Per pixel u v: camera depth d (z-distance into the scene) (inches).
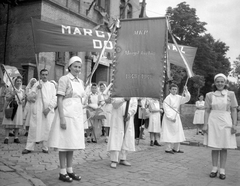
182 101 308.2
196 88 1530.5
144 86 198.5
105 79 900.6
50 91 267.6
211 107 211.8
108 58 895.1
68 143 167.5
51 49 232.7
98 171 204.5
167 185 178.2
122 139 221.8
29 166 206.1
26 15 644.7
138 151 309.9
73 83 174.7
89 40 242.7
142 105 364.8
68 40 237.1
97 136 373.7
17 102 318.0
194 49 331.0
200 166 242.5
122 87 202.1
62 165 172.6
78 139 170.9
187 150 334.3
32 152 262.8
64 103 171.6
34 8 633.6
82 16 744.3
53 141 167.0
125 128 228.1
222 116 203.3
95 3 823.1
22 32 648.4
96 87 366.6
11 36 663.1
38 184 155.8
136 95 199.8
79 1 757.3
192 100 1547.7
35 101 260.1
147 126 374.9
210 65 1550.2
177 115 309.7
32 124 256.8
